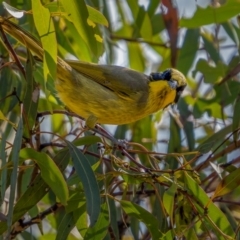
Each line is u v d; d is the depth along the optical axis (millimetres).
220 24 12484
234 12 11734
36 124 9180
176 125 11750
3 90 10414
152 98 11109
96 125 10633
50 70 8031
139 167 8859
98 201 8023
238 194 11578
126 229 10609
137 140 12133
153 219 8891
